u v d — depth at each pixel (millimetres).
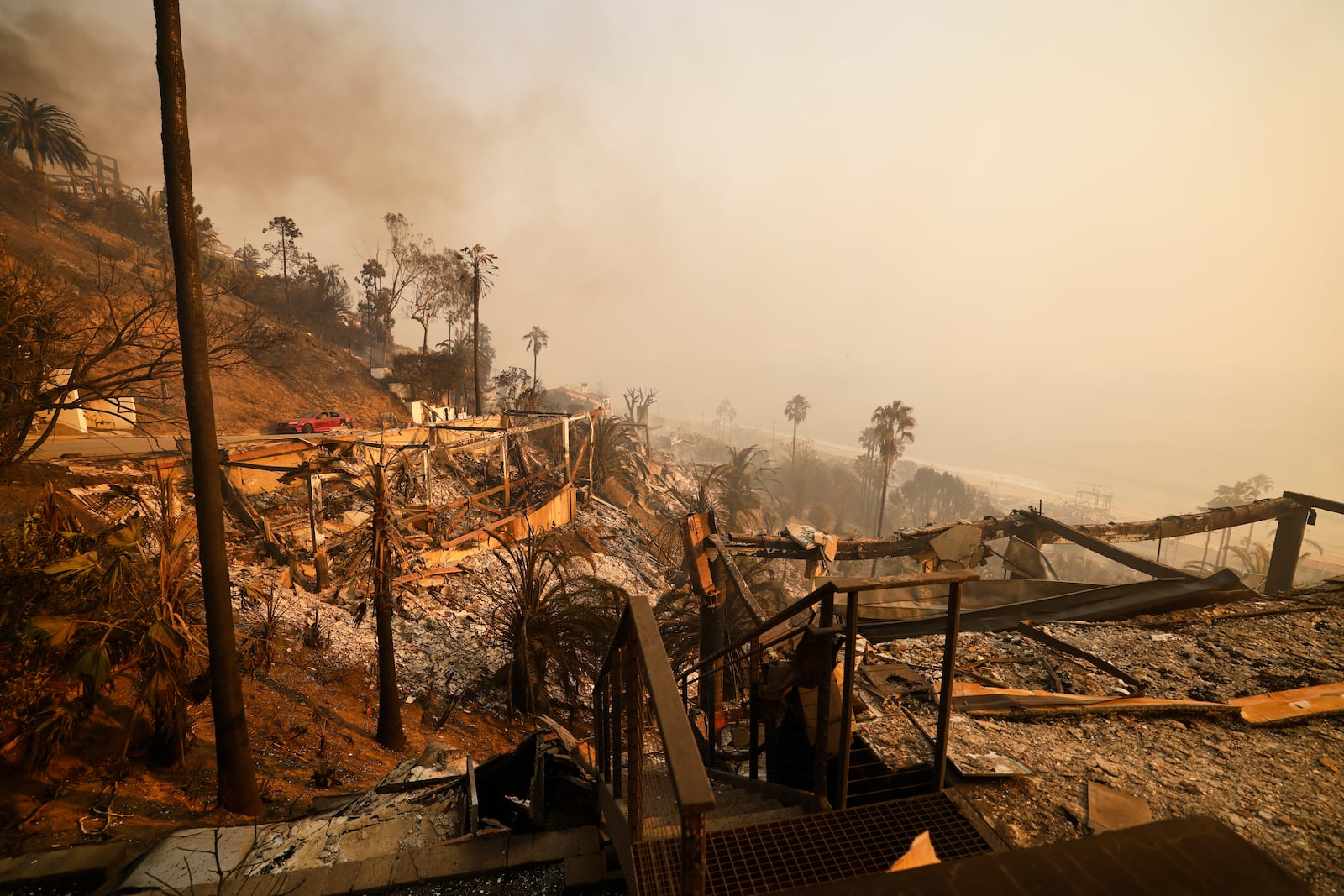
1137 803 3016
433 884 3107
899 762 3383
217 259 43281
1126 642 5879
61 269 21078
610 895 2922
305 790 7836
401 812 4105
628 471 52500
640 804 2504
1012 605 6410
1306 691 4605
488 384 95812
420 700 13734
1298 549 16078
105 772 6555
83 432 21875
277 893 3086
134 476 15539
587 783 4203
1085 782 3242
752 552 14078
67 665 5848
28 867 3525
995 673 5348
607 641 15633
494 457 36438
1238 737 3924
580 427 49219
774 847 2521
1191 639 6004
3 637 5637
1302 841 2826
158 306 11742
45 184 43875
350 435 24312
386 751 10555
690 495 58344
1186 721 4121
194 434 5766
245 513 18031
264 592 14742
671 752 1521
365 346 74938
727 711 6977
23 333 10398
